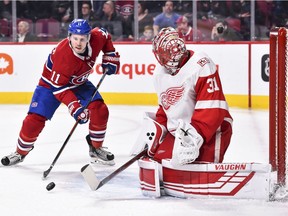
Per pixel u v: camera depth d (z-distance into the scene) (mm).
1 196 4984
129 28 11281
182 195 4738
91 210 4539
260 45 9969
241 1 10875
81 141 7523
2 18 11383
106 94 10570
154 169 4711
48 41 11461
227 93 10211
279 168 4816
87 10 11320
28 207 4660
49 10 11367
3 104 10844
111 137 7797
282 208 4465
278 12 10906
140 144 4902
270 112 5117
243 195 4641
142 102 10500
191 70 4633
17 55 10766
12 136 7945
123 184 5297
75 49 5434
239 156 6555
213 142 4773
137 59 10445
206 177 4656
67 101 5566
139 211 4469
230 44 10117
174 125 4832
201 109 4594
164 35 4590
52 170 5941
